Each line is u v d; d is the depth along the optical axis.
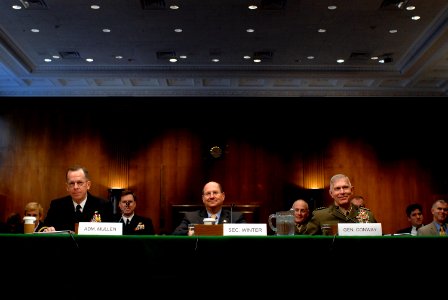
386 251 2.56
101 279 2.54
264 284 2.54
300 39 9.02
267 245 2.55
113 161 11.38
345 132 11.58
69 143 11.45
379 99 11.52
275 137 11.56
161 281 2.53
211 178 11.38
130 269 2.54
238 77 10.60
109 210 4.57
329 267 2.56
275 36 8.90
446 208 5.56
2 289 2.54
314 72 10.47
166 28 8.64
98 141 11.48
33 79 10.81
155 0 7.66
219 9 7.90
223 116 11.62
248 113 11.62
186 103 11.62
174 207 11.14
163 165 11.43
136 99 11.59
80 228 3.00
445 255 2.55
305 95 11.45
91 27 8.62
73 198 4.37
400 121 11.57
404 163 11.45
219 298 2.53
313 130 11.55
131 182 11.33
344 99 11.53
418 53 9.38
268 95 11.45
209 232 2.96
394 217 11.26
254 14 8.07
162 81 10.96
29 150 11.38
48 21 8.38
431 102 11.46
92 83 11.08
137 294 2.53
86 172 4.38
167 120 11.63
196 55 9.81
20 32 8.82
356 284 2.55
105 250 2.56
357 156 11.48
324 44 9.23
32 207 6.16
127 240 2.55
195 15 8.13
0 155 11.31
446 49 8.96
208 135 11.55
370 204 11.30
